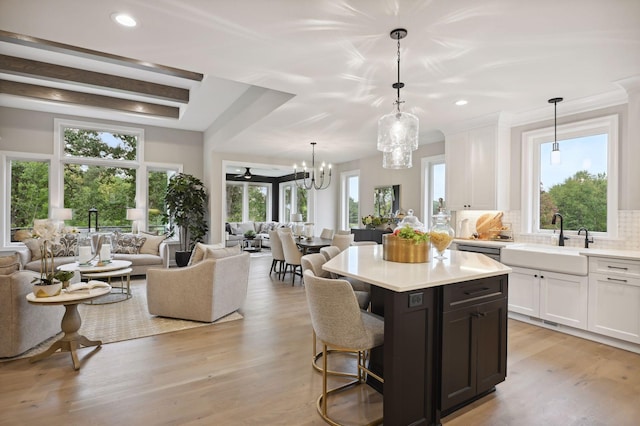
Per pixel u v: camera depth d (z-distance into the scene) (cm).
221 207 736
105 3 205
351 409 210
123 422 193
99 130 680
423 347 188
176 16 220
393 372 176
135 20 225
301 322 369
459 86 338
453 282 193
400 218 617
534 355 289
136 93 541
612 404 217
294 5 207
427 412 191
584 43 250
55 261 509
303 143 629
